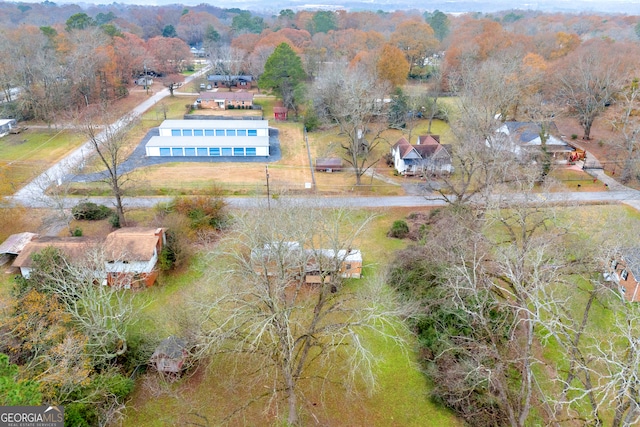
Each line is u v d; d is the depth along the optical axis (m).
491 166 35.25
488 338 24.39
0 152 58.47
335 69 67.06
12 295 26.23
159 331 27.11
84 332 23.97
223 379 25.06
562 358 26.22
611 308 28.78
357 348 21.33
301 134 70.06
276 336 25.72
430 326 26.50
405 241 39.03
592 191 48.16
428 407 23.73
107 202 45.78
